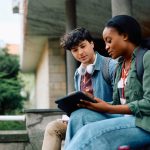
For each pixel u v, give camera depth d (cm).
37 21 1053
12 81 1706
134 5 949
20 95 1700
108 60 381
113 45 319
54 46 1182
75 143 288
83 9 984
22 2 1088
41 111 587
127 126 295
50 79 1166
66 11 917
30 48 1385
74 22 914
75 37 380
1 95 1650
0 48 1969
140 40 322
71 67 890
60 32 1149
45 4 937
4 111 1677
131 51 320
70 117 314
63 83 1166
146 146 297
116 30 318
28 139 560
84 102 308
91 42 389
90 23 1088
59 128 381
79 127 308
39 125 583
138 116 296
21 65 1898
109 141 289
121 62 333
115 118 300
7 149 552
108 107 304
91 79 387
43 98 1491
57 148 379
